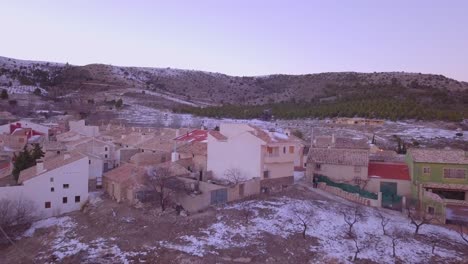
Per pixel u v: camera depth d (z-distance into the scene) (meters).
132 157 69.44
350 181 62.56
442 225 51.88
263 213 50.75
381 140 125.25
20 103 164.38
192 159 67.88
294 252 42.31
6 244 46.44
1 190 51.25
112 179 57.88
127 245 42.81
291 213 51.16
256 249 42.12
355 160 63.19
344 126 151.88
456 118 154.50
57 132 104.25
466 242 46.22
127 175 57.12
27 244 46.00
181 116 167.25
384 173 62.47
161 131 94.06
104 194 59.31
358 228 48.47
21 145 85.19
